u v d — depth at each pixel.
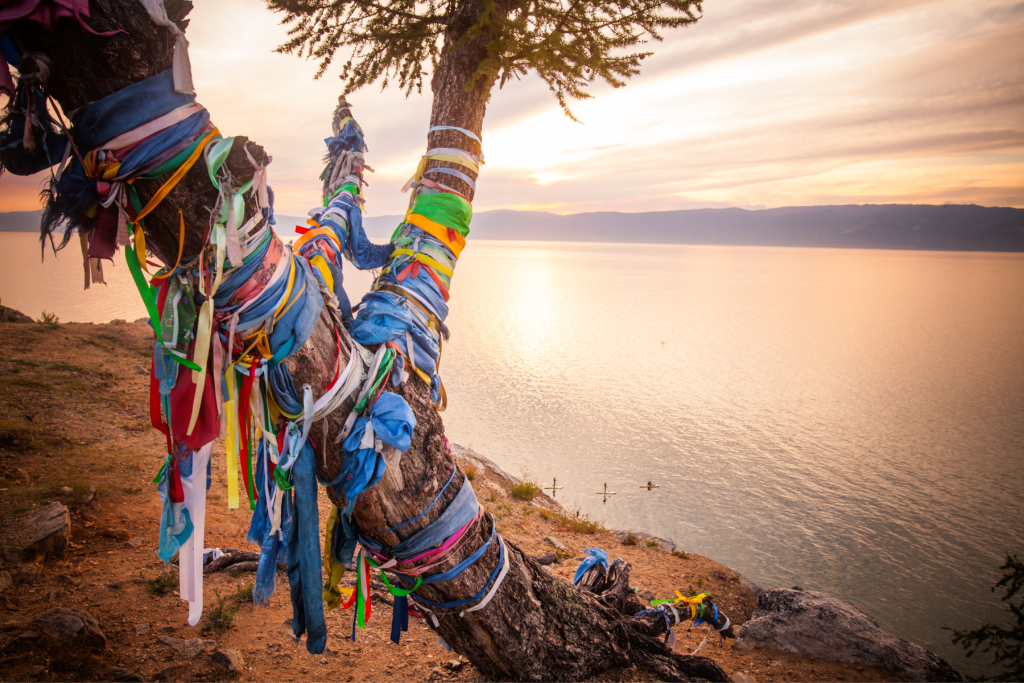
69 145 1.39
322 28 3.01
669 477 118.25
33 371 11.12
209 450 1.78
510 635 2.51
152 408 1.71
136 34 1.36
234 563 5.30
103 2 1.31
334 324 1.86
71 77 1.36
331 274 1.96
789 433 158.75
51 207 1.43
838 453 142.50
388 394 1.90
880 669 4.88
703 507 103.00
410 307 2.11
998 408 189.50
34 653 3.43
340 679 3.72
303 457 1.89
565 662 2.73
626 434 149.00
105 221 1.49
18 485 6.30
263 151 1.56
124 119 1.35
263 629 4.29
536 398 181.88
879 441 154.12
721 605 8.32
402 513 2.13
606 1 2.64
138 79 1.38
